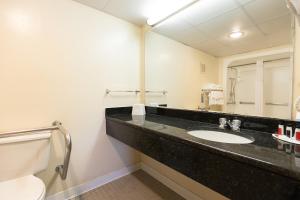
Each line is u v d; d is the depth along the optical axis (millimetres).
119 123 1525
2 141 1101
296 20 981
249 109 1212
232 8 1262
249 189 667
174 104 1756
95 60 1654
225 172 744
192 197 1510
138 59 2033
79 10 1538
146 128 1194
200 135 1218
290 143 864
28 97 1302
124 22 1875
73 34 1508
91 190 1663
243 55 1234
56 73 1427
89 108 1637
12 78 1231
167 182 1751
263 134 1072
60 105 1458
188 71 1619
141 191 1662
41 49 1347
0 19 1177
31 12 1295
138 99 2057
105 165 1784
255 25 1166
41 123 1366
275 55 1082
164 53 1824
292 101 1017
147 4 1553
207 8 1388
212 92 1432
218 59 1390
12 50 1224
